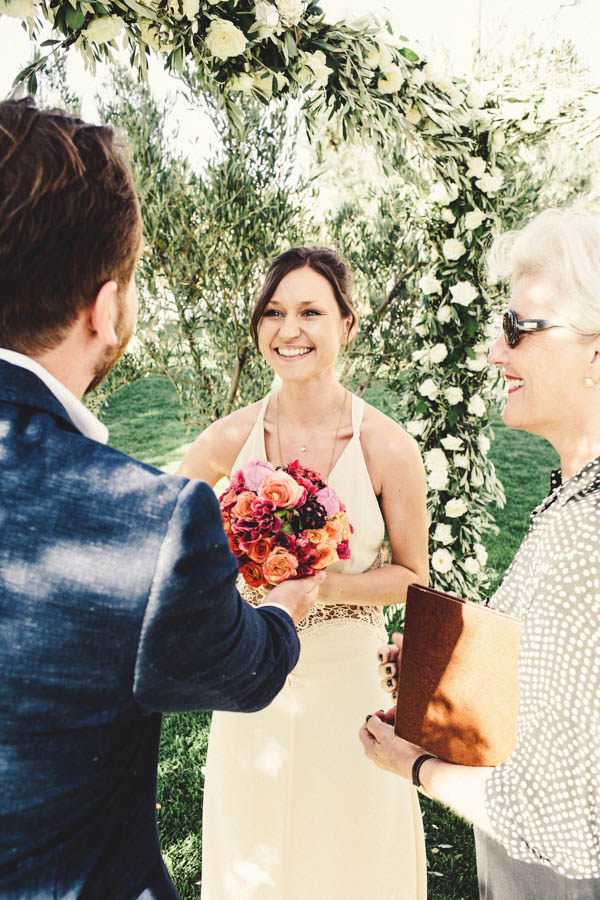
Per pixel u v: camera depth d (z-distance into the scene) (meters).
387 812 1.75
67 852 0.75
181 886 2.42
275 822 1.70
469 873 2.50
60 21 1.80
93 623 0.69
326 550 1.38
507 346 1.11
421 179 3.52
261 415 1.96
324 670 1.70
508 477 8.20
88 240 0.75
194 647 0.73
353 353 4.57
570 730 0.85
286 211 4.19
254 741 1.73
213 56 2.07
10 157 0.72
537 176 4.60
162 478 0.75
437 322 3.55
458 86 3.11
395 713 1.28
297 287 1.77
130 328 0.86
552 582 0.89
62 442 0.75
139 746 0.83
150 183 3.87
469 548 3.79
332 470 1.85
